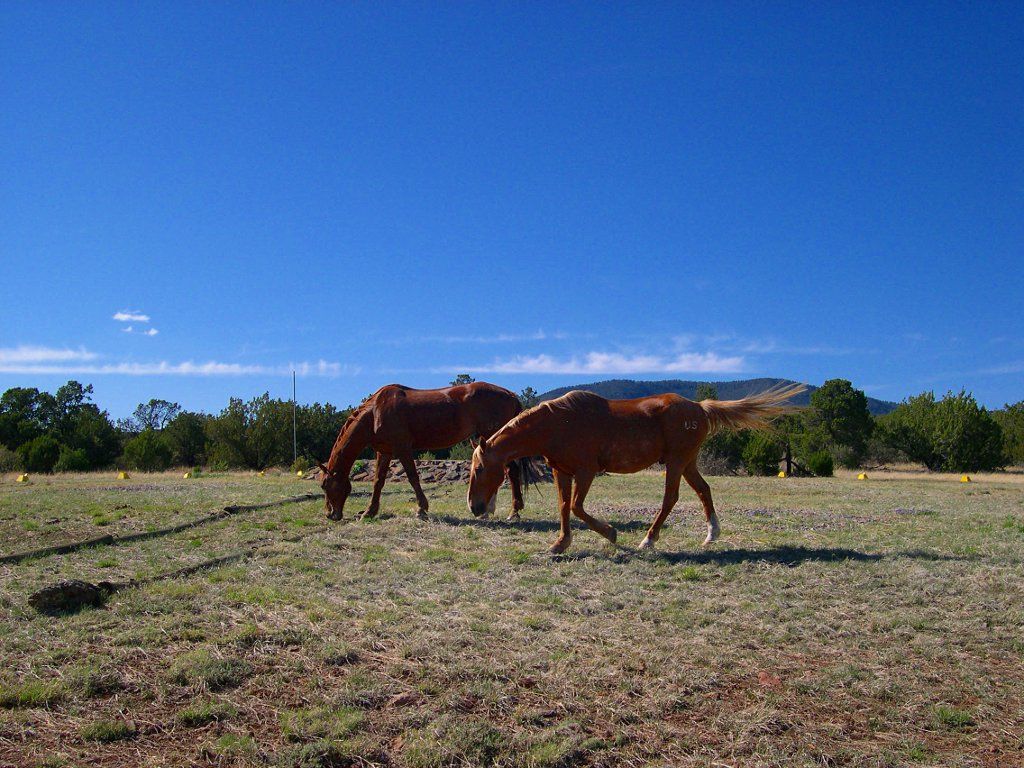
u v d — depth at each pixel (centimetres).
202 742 438
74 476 3145
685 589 766
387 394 1276
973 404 4488
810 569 842
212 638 588
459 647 580
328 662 548
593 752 436
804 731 463
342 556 930
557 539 966
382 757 429
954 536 1077
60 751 425
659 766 426
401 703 490
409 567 852
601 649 584
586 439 934
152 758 421
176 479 2750
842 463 4516
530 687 518
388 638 600
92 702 483
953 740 457
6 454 3909
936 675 543
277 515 1309
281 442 4472
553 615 673
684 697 503
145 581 775
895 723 475
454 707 482
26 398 6144
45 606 662
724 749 443
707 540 1004
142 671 527
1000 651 588
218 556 920
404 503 1522
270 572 830
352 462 1276
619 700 498
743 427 1016
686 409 970
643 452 956
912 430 4559
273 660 548
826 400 4666
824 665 560
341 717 465
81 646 571
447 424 1274
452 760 426
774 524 1216
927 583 773
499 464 948
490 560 897
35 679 509
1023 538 1055
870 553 938
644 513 1351
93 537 1059
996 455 4416
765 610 684
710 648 584
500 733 452
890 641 609
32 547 991
